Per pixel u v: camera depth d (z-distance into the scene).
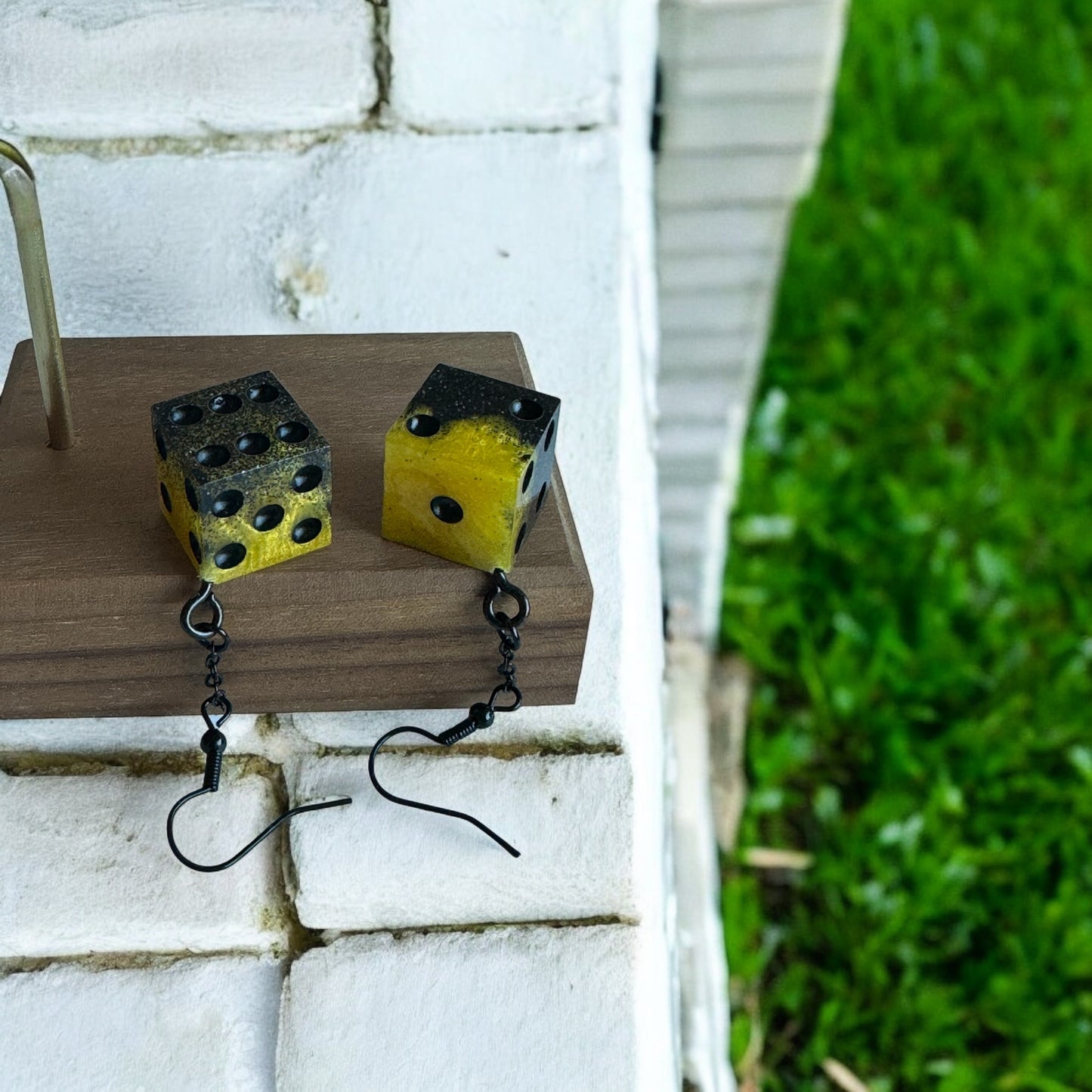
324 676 0.36
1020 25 1.18
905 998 0.65
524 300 0.41
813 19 0.52
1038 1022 0.64
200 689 0.36
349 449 0.36
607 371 0.40
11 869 0.37
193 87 0.41
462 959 0.37
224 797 0.37
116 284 0.41
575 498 0.39
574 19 0.41
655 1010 0.38
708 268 0.61
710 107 0.54
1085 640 0.76
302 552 0.35
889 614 0.78
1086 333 0.92
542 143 0.42
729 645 0.78
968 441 0.89
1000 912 0.68
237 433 0.34
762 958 0.66
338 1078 0.36
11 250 0.41
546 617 0.36
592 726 0.38
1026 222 1.02
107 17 0.40
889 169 1.04
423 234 0.41
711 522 0.71
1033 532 0.83
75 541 0.35
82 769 0.38
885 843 0.69
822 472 0.86
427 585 0.35
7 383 0.37
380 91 0.41
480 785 0.37
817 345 0.95
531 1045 0.36
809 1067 0.64
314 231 0.41
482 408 0.34
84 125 0.41
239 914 0.37
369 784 0.37
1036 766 0.72
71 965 0.37
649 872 0.38
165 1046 0.36
